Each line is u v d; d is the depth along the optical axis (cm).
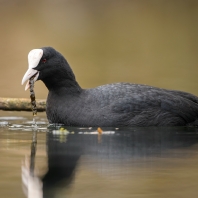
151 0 4116
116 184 895
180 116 1435
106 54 2941
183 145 1196
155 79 2298
